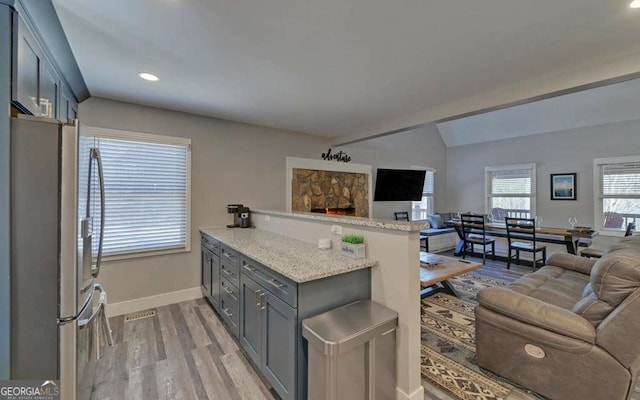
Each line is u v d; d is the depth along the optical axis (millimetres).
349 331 1500
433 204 7008
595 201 5094
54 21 1642
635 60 2053
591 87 2332
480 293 2068
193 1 1503
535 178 5812
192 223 3465
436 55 2098
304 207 4590
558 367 1691
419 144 6617
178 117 3371
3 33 1292
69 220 1337
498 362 1965
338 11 1596
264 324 1915
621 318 1512
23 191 1265
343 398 1456
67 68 2160
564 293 2416
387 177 5645
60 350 1323
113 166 2977
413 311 1724
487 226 5422
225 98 2955
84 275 1479
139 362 2176
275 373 1787
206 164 3580
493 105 2785
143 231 3152
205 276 3332
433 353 2291
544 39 1891
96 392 1851
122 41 1882
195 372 2064
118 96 2863
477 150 6766
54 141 1315
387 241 1833
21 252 1263
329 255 2057
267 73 2379
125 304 3064
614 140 4910
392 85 2645
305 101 3053
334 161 4930
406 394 1703
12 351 1257
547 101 5234
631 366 1496
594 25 1734
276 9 1574
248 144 3951
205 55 2076
